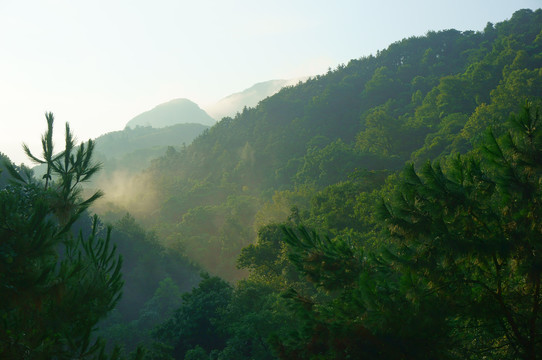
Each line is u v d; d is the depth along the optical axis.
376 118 144.12
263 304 35.72
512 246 8.61
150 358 31.78
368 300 8.94
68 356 8.01
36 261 8.12
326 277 10.98
